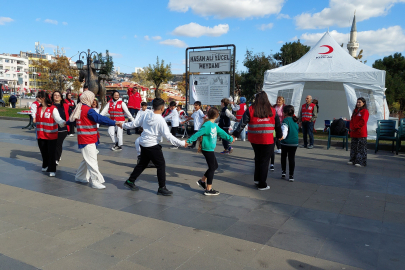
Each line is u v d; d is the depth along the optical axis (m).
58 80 48.00
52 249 3.18
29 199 4.74
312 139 10.23
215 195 5.11
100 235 3.52
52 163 6.11
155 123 4.89
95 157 5.38
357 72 12.18
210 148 5.02
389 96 34.94
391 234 3.70
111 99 9.33
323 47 14.25
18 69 104.75
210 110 5.04
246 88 35.09
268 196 5.12
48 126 5.98
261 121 5.32
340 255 3.17
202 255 3.11
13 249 3.17
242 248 3.27
